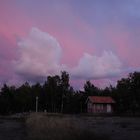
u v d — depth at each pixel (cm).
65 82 12656
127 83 11406
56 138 2105
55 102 12381
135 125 4138
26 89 12325
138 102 10531
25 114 7394
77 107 11894
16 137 2533
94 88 12812
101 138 2188
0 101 11606
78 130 2169
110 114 8806
